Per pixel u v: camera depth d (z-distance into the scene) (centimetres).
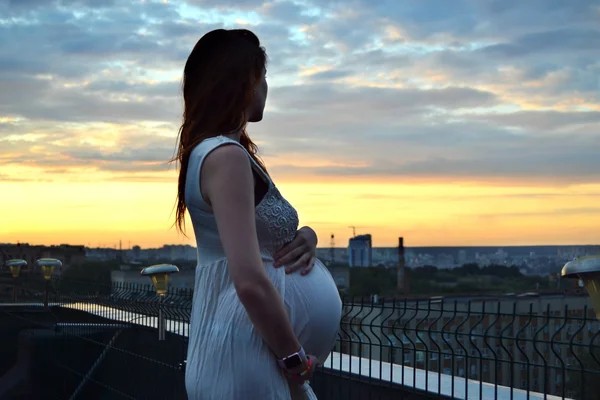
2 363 997
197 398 155
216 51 158
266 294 140
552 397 303
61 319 883
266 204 154
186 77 163
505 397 329
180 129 164
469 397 348
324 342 167
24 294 996
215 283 155
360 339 406
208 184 147
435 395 363
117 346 669
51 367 833
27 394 867
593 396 284
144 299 598
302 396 162
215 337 153
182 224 164
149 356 590
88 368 734
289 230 160
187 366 160
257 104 164
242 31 164
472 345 343
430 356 367
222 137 150
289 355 147
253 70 159
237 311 151
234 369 149
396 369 411
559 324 300
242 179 145
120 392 650
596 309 282
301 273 164
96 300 740
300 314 160
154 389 571
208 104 157
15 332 997
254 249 142
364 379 409
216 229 153
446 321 358
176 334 536
